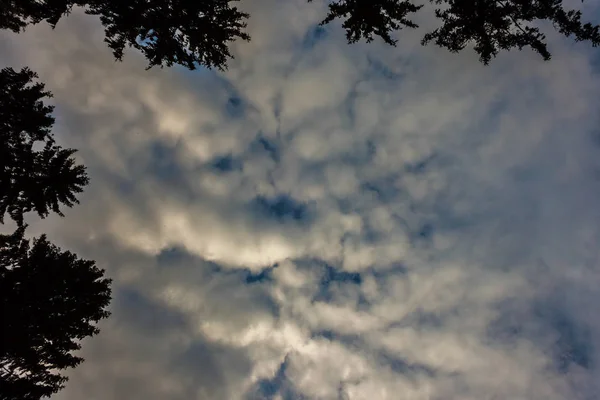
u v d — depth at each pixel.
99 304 11.42
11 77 10.97
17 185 11.59
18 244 10.94
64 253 11.59
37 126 11.54
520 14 9.23
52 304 10.47
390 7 10.71
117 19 10.95
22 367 9.95
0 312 9.58
